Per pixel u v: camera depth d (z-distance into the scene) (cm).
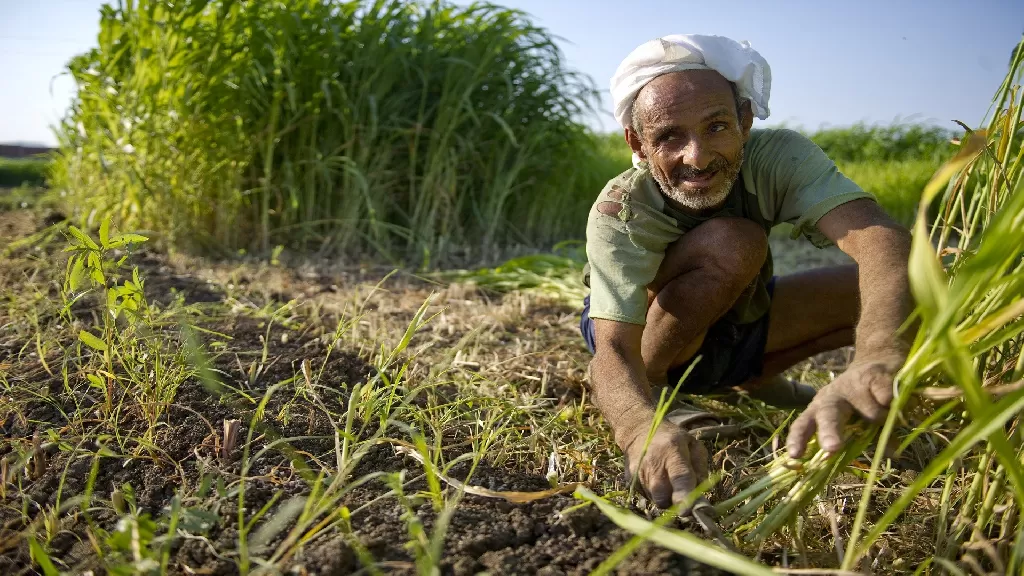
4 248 380
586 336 226
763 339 214
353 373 221
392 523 141
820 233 178
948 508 146
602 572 103
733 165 170
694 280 187
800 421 119
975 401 91
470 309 338
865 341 129
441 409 200
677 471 133
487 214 546
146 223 468
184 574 127
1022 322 106
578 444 188
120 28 485
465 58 524
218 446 168
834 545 145
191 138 461
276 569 117
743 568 97
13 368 212
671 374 216
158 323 218
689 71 166
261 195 488
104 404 185
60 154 606
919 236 89
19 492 152
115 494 148
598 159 674
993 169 148
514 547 138
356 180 482
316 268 419
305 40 479
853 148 1028
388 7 495
